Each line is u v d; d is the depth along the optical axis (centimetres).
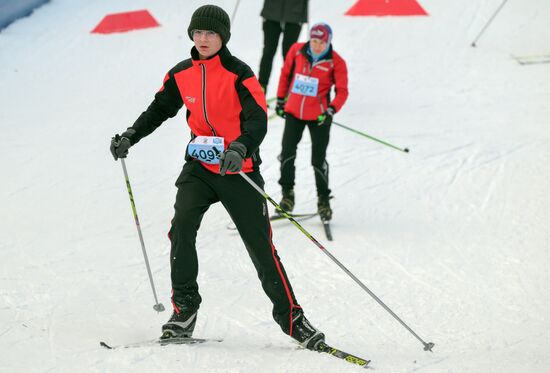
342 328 920
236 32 2811
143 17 2844
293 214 1376
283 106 1325
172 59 2572
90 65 2530
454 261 1165
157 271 1108
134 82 2344
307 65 1251
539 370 720
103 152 1730
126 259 1155
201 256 1182
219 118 738
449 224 1330
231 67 717
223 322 923
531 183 1515
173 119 1986
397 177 1575
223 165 670
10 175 1572
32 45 2727
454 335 896
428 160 1669
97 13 3084
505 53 2561
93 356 738
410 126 1911
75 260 1145
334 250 1212
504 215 1362
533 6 3020
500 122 1920
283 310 768
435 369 721
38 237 1248
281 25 1950
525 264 1145
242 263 1157
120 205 1415
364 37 2752
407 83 2292
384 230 1304
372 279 1098
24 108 2091
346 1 3141
